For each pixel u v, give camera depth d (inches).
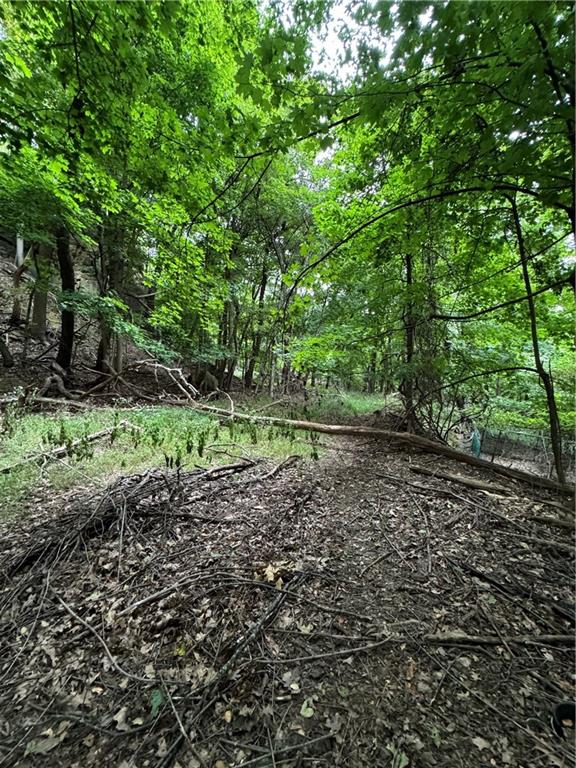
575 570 104.7
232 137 110.0
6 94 127.2
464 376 236.5
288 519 133.2
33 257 392.5
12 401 279.3
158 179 164.2
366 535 124.3
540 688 67.8
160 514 131.1
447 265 229.9
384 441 253.4
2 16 135.6
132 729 61.0
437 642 78.5
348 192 217.2
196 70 230.2
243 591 93.4
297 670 71.9
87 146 145.5
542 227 167.0
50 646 78.3
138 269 399.9
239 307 500.7
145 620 84.5
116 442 221.8
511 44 70.7
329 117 93.4
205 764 55.7
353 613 87.3
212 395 425.7
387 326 247.8
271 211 453.1
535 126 83.4
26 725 62.2
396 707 64.4
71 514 127.9
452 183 126.6
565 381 232.7
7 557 106.7
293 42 82.7
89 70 117.0
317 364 301.9
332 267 187.5
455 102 96.7
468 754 56.4
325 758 56.3
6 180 263.4
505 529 128.6
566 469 311.4
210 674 71.1
